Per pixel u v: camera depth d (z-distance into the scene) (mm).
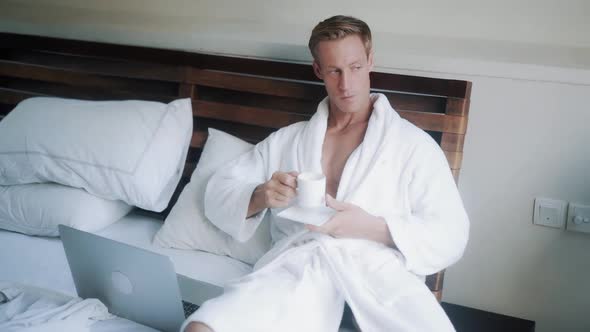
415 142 1360
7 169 1733
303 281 1178
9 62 2199
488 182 1708
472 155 1713
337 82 1370
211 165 1683
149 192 1686
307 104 1804
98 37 2131
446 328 1110
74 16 2250
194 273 1456
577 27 1699
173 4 2180
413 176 1337
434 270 1292
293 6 1998
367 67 1405
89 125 1748
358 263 1238
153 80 2021
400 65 1731
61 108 1819
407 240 1237
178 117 1828
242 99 1903
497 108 1658
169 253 1574
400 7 1861
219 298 1101
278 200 1325
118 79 2072
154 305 1152
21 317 1095
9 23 2258
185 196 1655
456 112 1588
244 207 1416
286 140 1552
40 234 1693
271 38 1916
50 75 2137
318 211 1248
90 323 1149
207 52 1986
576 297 1656
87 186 1701
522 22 1752
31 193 1707
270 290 1139
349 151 1441
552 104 1596
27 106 1852
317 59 1419
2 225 1716
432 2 1826
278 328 1077
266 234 1549
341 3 1928
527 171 1657
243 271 1493
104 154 1691
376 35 1864
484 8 1780
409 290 1175
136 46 2012
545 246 1666
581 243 1623
